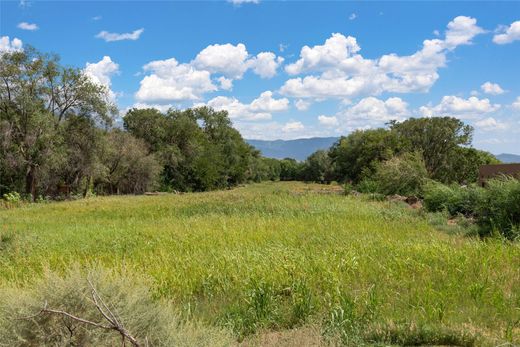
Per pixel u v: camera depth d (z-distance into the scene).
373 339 4.77
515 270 7.16
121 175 51.91
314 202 21.30
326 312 5.41
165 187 61.28
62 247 10.88
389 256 8.12
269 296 5.75
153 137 64.56
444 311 5.36
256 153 114.31
